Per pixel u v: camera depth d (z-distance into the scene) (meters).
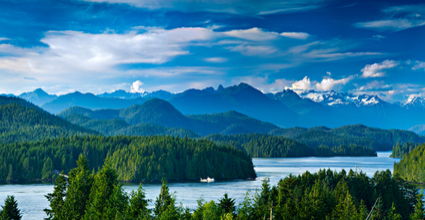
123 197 124.06
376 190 198.75
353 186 196.25
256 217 126.62
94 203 121.00
